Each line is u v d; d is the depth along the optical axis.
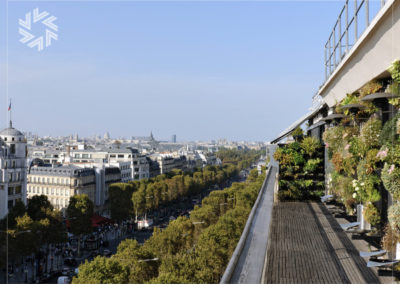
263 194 27.34
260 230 16.19
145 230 118.56
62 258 81.94
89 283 39.22
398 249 11.45
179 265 44.50
